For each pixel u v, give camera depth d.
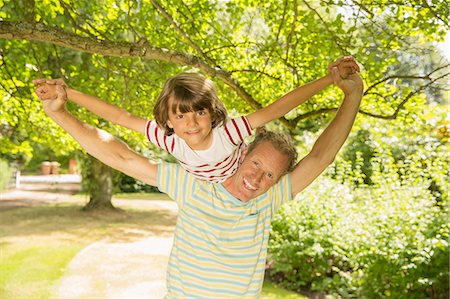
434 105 6.07
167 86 2.04
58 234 13.26
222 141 2.17
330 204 8.77
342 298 8.16
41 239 12.55
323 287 8.48
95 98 2.22
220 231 2.10
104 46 3.58
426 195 7.48
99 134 2.19
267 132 2.17
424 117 6.09
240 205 2.13
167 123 2.11
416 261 6.94
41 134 7.91
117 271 10.05
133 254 11.52
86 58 6.99
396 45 5.28
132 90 6.42
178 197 2.15
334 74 2.20
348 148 12.84
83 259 10.81
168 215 17.50
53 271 9.76
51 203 18.89
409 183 7.82
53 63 7.46
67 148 8.75
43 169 31.27
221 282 2.06
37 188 23.80
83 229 14.15
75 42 3.46
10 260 10.41
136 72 6.43
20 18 6.30
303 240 8.65
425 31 5.02
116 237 13.30
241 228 2.12
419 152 7.67
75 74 6.56
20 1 6.56
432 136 7.81
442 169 7.46
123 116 2.23
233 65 6.24
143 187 24.53
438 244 6.73
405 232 7.17
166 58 3.89
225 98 6.37
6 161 22.55
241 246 2.11
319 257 8.45
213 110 2.06
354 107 2.21
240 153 2.32
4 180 22.38
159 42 6.10
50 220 15.28
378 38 5.25
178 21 6.04
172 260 2.15
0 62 6.72
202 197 2.13
